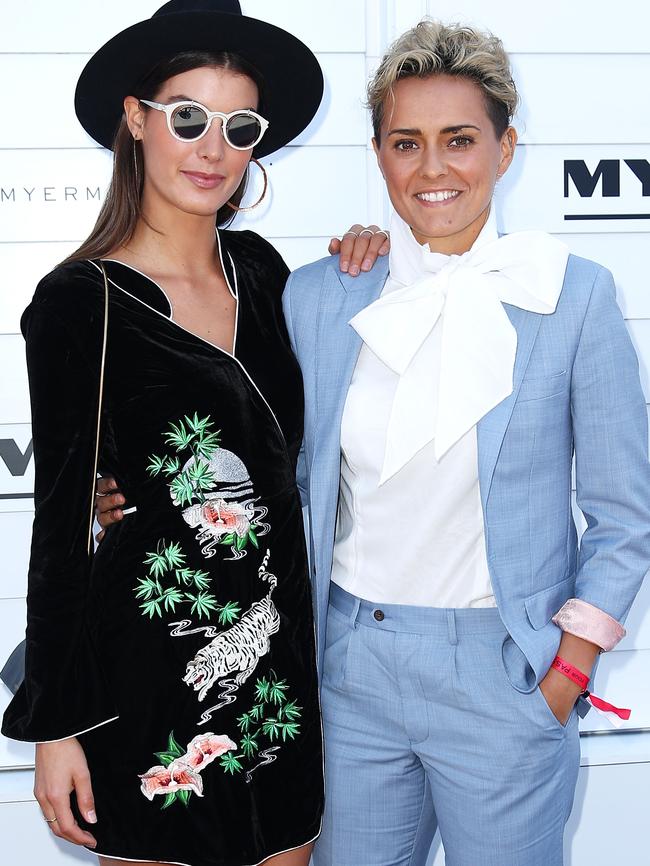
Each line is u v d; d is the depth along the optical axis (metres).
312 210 2.18
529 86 2.18
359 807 1.45
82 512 1.28
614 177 2.22
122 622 1.31
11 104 2.06
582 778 2.23
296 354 1.48
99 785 1.32
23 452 2.15
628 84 2.20
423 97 1.30
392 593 1.38
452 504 1.33
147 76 1.39
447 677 1.34
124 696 1.31
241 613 1.34
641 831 2.26
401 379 1.35
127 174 1.43
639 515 1.36
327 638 1.48
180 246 1.42
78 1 2.05
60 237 2.12
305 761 1.41
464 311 1.33
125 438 1.31
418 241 1.42
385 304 1.37
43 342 1.27
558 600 1.38
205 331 1.40
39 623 1.27
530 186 2.21
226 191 1.40
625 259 2.25
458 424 1.29
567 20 2.16
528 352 1.32
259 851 1.37
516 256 1.34
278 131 1.68
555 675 1.35
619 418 1.33
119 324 1.31
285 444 1.41
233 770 1.35
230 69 1.37
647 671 2.33
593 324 1.32
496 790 1.35
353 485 1.42
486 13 2.15
